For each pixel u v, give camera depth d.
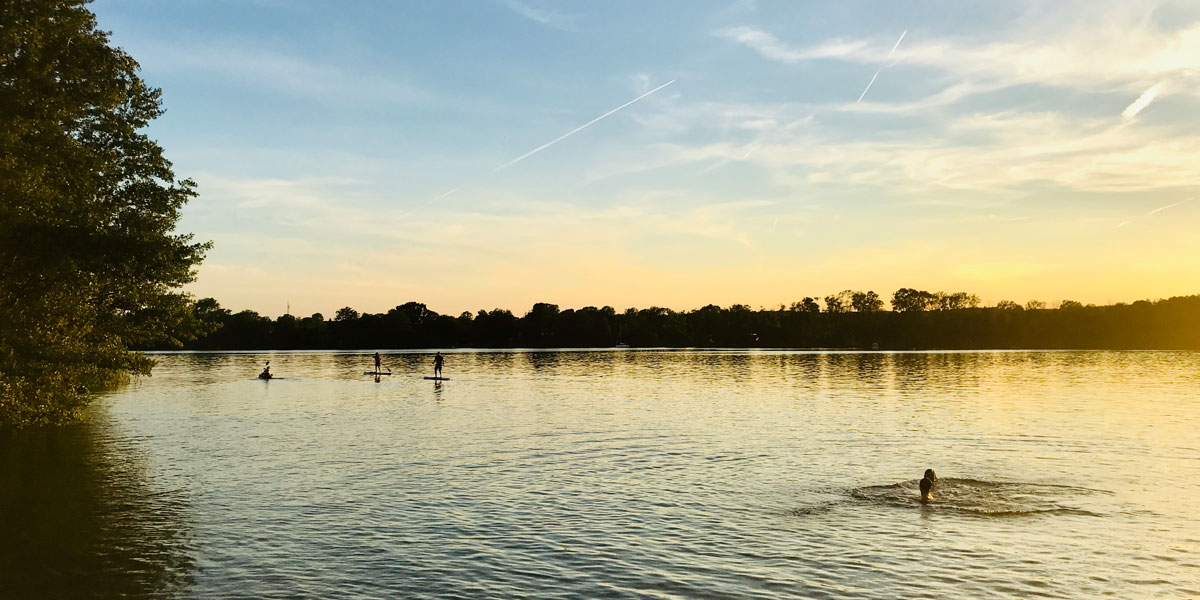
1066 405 54.34
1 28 26.47
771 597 16.36
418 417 49.56
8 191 27.28
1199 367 109.75
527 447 36.62
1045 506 24.09
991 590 16.72
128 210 39.12
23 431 42.84
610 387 76.25
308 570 18.22
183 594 16.66
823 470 30.33
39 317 30.27
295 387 77.50
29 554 19.45
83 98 30.11
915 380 83.56
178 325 43.16
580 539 20.77
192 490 27.00
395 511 23.92
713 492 26.53
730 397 63.75
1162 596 16.36
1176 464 30.92
